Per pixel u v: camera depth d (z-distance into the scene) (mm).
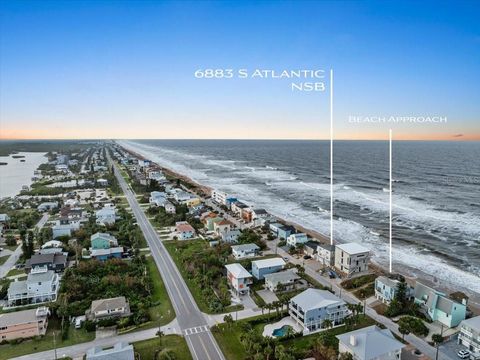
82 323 56594
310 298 57156
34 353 49906
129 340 52656
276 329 55125
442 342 52062
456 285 75812
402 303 61594
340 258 77688
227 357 48625
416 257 91375
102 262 79625
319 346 49438
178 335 53719
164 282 72312
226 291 64750
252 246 87625
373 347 44938
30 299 64562
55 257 81750
